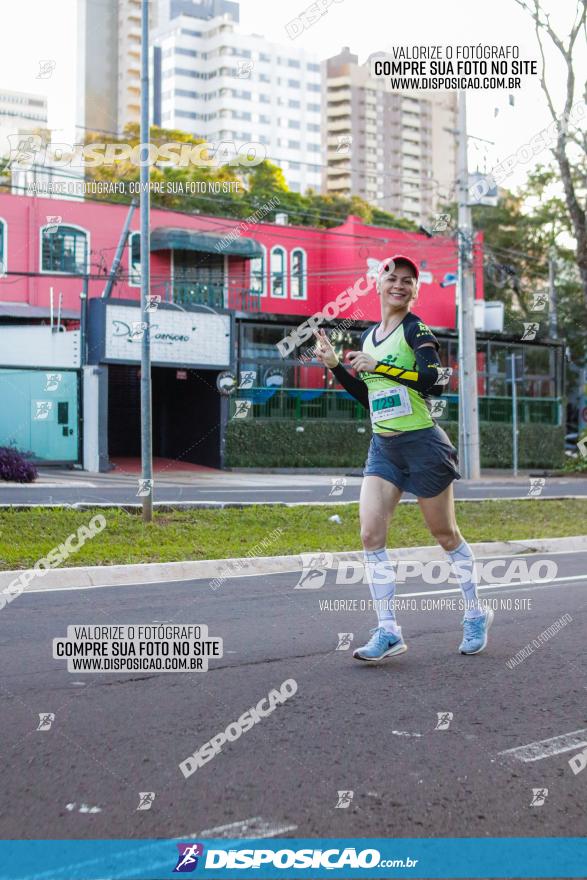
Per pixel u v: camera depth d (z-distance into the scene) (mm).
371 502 5477
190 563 9914
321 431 30906
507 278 50562
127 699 4762
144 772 3723
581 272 30750
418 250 37812
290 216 48219
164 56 138500
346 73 147750
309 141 147250
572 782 3703
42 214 31016
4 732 4207
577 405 53031
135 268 32469
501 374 35594
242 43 139250
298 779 3670
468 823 3299
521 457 36438
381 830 3230
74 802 3418
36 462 25641
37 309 29953
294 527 13281
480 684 5129
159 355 27547
